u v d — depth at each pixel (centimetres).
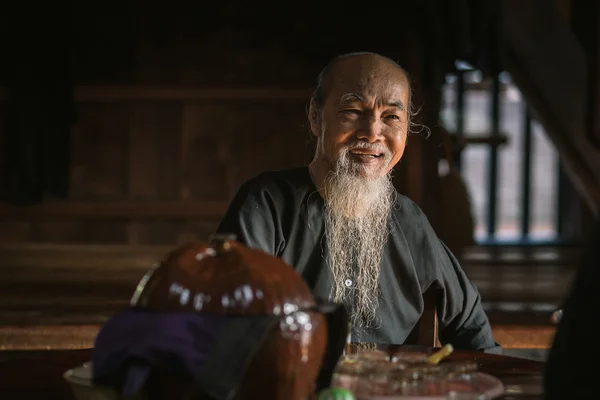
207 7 755
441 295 236
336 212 229
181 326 123
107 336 126
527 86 884
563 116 866
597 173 848
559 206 1159
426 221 239
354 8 749
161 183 763
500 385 153
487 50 624
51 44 730
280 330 126
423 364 159
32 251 648
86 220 757
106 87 750
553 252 1055
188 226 765
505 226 1311
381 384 146
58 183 742
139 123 761
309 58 756
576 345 123
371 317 228
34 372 179
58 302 430
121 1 751
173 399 124
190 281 128
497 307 601
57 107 735
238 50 757
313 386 136
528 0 805
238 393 126
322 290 229
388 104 228
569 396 123
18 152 735
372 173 229
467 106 1266
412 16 681
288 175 236
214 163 764
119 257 621
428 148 659
